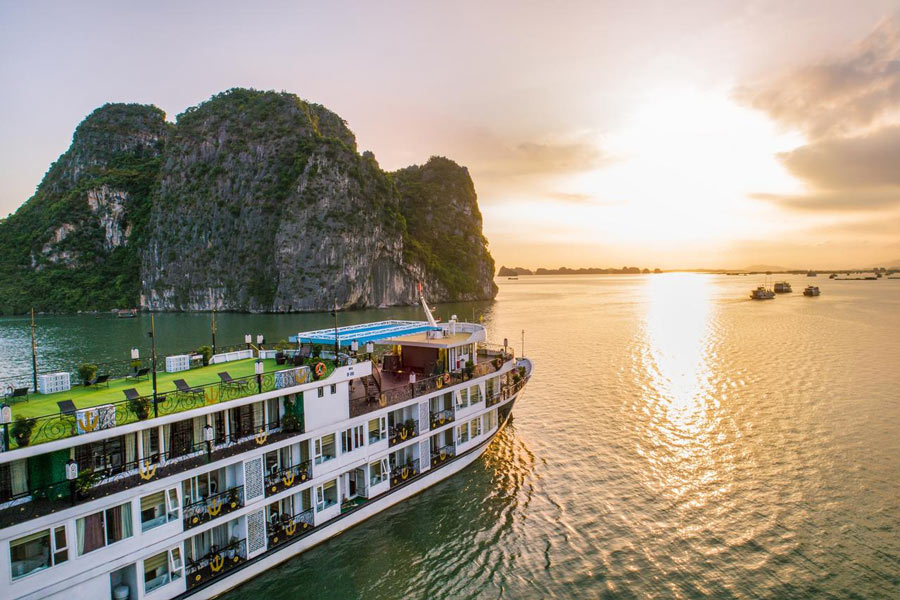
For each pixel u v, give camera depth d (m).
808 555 24.88
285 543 23.12
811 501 29.92
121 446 18.81
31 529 15.45
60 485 16.83
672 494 31.09
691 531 27.06
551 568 24.05
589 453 37.44
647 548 25.61
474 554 25.00
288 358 27.88
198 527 19.67
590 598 22.03
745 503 29.86
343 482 26.52
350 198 196.12
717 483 32.44
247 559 21.58
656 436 40.84
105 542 17.17
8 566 15.09
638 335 98.75
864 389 53.25
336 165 194.62
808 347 79.62
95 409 17.67
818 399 50.12
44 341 107.69
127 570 18.30
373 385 30.56
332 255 189.25
